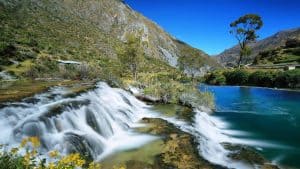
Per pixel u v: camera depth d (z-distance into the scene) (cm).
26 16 7288
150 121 1371
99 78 2545
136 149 961
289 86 4178
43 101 1154
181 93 2122
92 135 991
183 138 1074
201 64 7475
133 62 3431
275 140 1403
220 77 5597
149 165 820
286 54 8488
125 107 1602
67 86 1750
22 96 1202
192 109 1844
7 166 432
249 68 6450
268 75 4697
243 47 7138
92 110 1175
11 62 3325
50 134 888
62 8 10256
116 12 14838
